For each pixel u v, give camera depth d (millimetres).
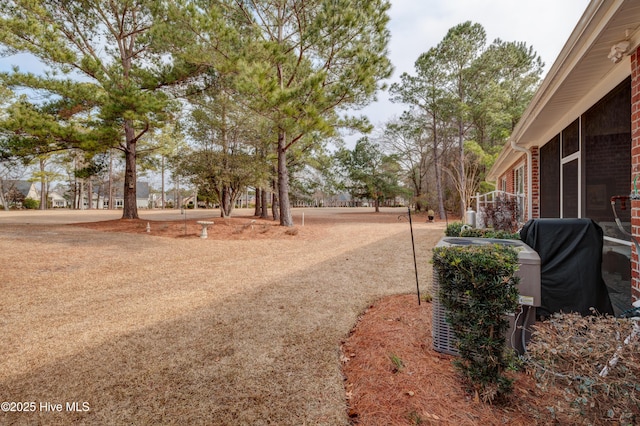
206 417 1786
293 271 5406
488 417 1714
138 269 5586
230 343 2705
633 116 2766
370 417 1766
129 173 13516
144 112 10586
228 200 15195
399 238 9672
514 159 9820
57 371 2258
